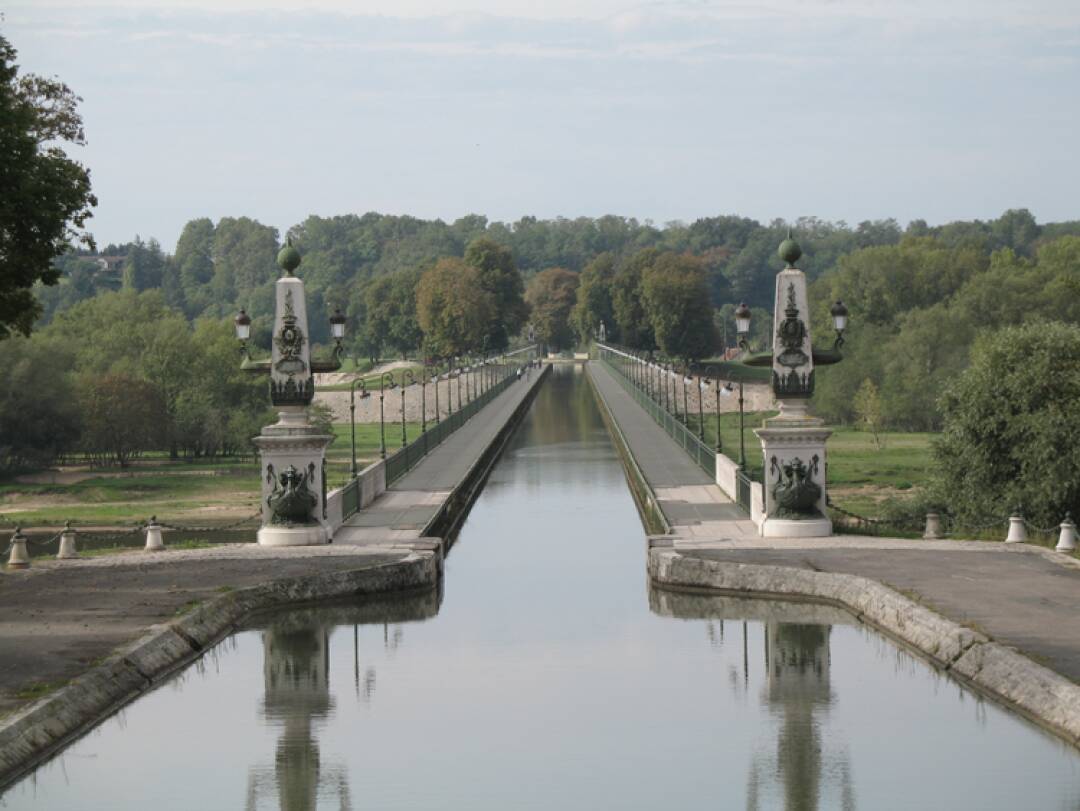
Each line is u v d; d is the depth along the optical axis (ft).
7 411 540.11
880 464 474.90
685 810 117.91
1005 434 267.59
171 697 153.89
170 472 554.87
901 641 167.94
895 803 117.70
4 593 188.44
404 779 126.93
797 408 231.09
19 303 219.82
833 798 119.65
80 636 161.17
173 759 132.87
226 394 641.81
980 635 151.74
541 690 157.38
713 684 158.10
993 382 271.08
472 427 543.39
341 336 231.91
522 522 323.16
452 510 304.91
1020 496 262.26
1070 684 132.77
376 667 168.86
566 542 289.12
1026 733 134.00
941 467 280.10
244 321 230.27
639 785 124.57
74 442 561.02
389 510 281.95
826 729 138.92
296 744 137.18
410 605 209.97
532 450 523.70
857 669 160.66
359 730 142.20
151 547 227.81
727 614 197.26
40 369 556.92
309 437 230.27
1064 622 157.79
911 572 193.16
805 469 229.25
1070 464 259.39
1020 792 118.73
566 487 395.55
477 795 122.42
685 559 207.82
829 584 192.65
